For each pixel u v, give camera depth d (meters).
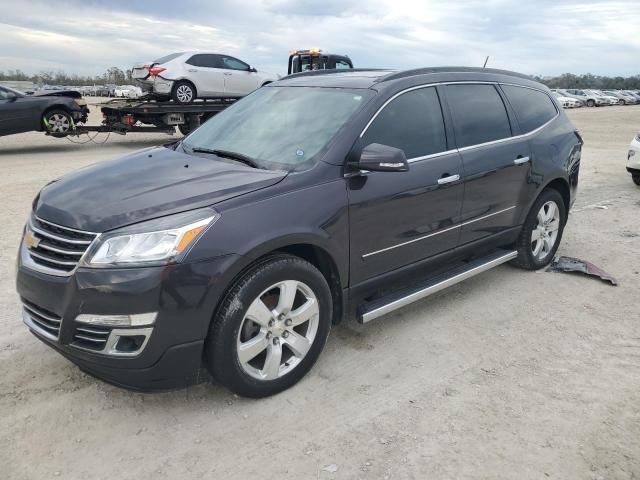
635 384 3.33
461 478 2.54
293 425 2.91
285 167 3.31
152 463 2.62
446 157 3.95
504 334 3.97
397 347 3.75
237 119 4.12
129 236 2.65
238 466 2.61
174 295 2.63
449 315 4.27
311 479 2.53
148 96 14.85
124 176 3.28
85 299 2.63
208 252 2.71
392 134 3.65
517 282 4.95
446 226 4.00
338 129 3.46
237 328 2.85
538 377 3.40
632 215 7.33
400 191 3.57
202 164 3.45
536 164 4.75
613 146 15.80
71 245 2.75
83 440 2.76
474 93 4.38
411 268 3.86
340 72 4.37
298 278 3.07
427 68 4.12
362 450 2.72
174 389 2.85
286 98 4.07
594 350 3.75
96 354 2.67
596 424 2.94
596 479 2.54
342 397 3.16
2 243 5.62
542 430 2.89
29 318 3.04
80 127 13.73
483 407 3.08
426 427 2.91
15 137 16.98
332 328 4.00
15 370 3.35
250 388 3.00
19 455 2.64
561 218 5.30
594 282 4.96
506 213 4.58
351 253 3.38
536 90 5.16
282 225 2.96
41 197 3.25
